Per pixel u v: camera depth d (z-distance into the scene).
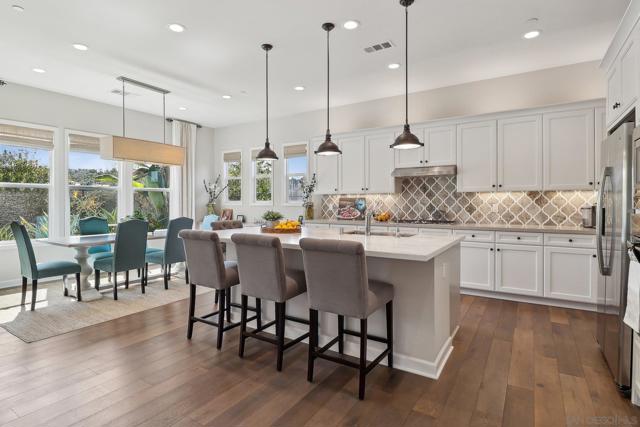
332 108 6.08
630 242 2.12
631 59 2.41
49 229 5.30
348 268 2.17
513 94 4.58
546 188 4.10
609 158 2.54
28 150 5.09
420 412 2.04
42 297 4.36
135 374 2.47
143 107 6.10
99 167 5.91
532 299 4.07
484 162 4.46
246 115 6.65
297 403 2.13
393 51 3.83
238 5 2.95
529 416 2.00
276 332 2.96
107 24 3.25
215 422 1.95
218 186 7.66
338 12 3.06
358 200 5.84
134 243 4.42
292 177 6.66
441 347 2.62
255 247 2.57
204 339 3.09
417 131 4.93
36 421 1.96
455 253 3.07
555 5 2.94
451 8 2.98
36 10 3.00
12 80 4.78
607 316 2.51
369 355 2.70
